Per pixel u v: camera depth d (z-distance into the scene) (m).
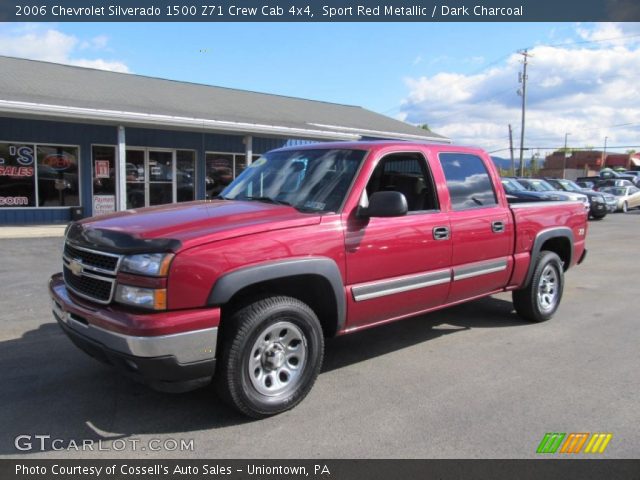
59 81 17.11
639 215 24.88
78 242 3.67
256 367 3.56
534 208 5.68
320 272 3.73
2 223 15.15
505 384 4.20
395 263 4.25
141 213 3.96
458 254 4.77
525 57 43.53
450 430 3.44
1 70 16.66
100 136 16.53
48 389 4.04
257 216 3.74
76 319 3.54
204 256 3.23
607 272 9.40
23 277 8.07
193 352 3.20
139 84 20.23
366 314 4.15
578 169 74.75
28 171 15.44
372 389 4.10
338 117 24.41
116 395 3.95
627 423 3.55
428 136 25.67
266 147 20.22
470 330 5.70
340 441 3.30
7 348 4.93
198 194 18.84
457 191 4.91
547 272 5.95
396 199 3.81
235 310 3.49
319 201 4.09
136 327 3.08
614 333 5.61
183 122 15.39
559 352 4.98
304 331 3.74
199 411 3.71
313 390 4.08
